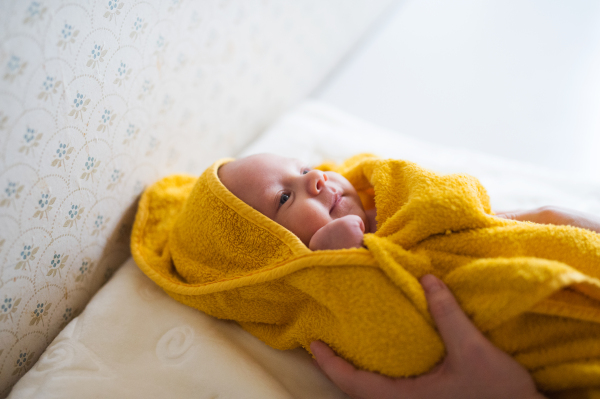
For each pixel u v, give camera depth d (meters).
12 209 0.71
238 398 0.75
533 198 1.13
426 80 1.73
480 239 0.74
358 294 0.70
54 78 0.72
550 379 0.63
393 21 1.98
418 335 0.66
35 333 0.80
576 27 1.75
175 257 0.94
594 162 1.36
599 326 0.64
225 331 0.88
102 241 0.93
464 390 0.63
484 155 1.32
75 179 0.82
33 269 0.77
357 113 1.66
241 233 0.86
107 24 0.80
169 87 1.02
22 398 0.73
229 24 1.17
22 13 0.65
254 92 1.39
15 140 0.68
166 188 1.06
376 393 0.68
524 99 1.58
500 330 0.66
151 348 0.82
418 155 1.31
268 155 0.96
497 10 1.91
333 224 0.77
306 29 1.54
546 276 0.61
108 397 0.76
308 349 0.82
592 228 0.81
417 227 0.75
